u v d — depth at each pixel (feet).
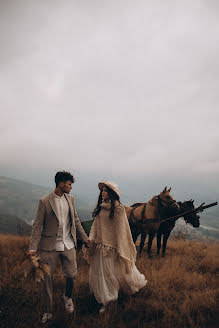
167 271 16.85
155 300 12.73
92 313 11.51
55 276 15.67
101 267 11.84
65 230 11.00
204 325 10.55
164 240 22.68
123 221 11.99
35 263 9.85
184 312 11.55
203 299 12.76
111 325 10.48
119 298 12.89
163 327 10.53
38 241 10.35
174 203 21.45
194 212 23.00
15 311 11.34
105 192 12.25
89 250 12.47
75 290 13.56
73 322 10.41
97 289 11.76
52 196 10.77
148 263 19.21
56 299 12.42
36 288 13.66
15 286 13.76
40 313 11.11
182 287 14.83
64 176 10.82
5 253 20.81
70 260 10.96
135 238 22.58
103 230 12.14
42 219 10.50
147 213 21.50
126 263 11.80
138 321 10.80
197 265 19.79
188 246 28.25
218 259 21.27
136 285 12.69
